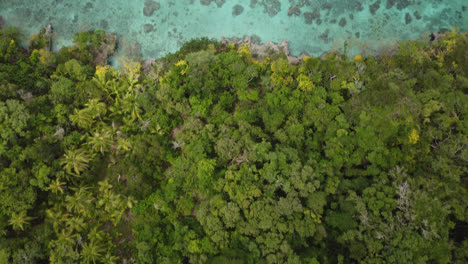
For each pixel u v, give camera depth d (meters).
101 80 31.17
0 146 26.73
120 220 29.09
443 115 27.61
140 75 33.03
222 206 25.92
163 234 27.48
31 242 26.03
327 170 26.98
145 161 28.58
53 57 32.41
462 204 24.61
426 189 25.19
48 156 27.50
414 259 23.03
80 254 26.27
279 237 24.27
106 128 30.14
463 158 26.03
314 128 29.77
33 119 28.30
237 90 30.95
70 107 30.22
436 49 32.66
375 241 23.92
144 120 30.41
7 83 28.50
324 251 25.12
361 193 26.48
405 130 26.86
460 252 23.59
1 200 25.59
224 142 27.36
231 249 24.58
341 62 30.64
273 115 29.02
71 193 28.77
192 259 25.36
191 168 27.59
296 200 25.16
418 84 29.80
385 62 32.19
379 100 27.05
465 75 29.98
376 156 26.52
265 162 27.30
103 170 30.34
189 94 30.94
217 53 33.97
